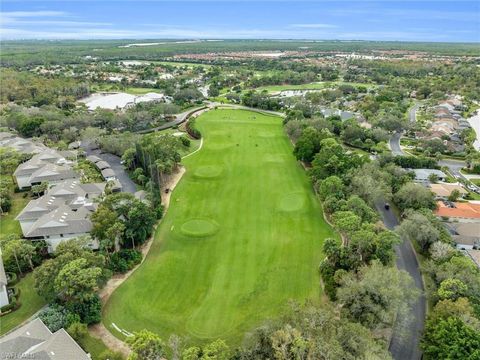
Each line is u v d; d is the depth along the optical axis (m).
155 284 69.50
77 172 109.69
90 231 77.38
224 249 80.56
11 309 62.25
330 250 71.00
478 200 104.69
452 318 52.34
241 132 167.38
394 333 58.41
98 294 65.75
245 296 66.38
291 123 155.62
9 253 68.31
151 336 47.06
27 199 104.38
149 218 82.31
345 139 158.38
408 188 94.81
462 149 147.62
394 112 191.88
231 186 111.75
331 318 52.06
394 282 57.19
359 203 84.00
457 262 66.44
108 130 166.88
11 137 147.00
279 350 45.66
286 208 97.75
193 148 146.25
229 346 55.12
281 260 76.69
